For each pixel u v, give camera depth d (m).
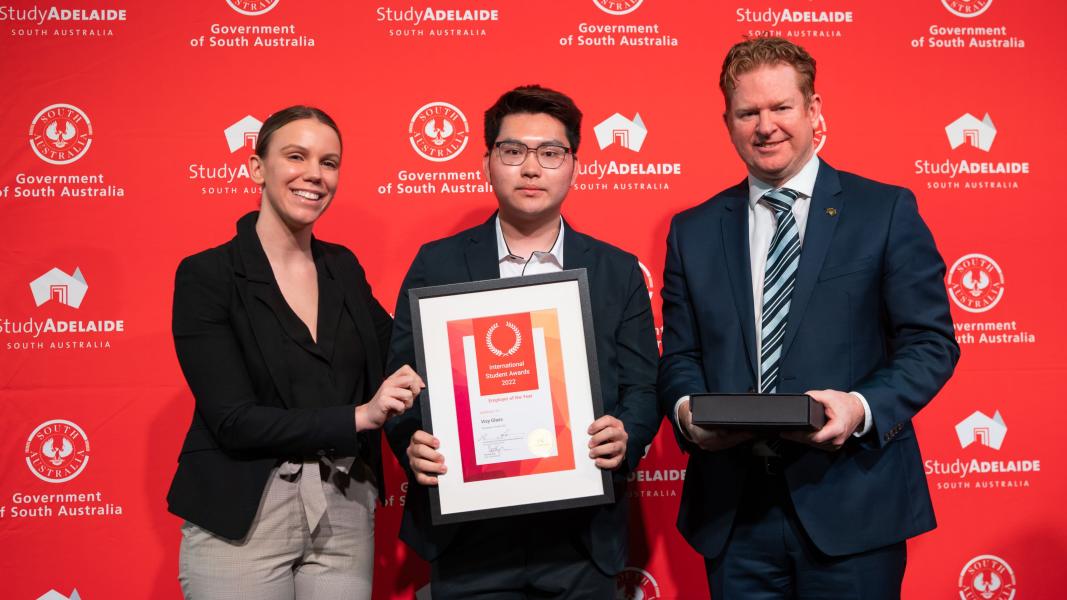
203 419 1.78
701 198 2.48
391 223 2.45
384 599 2.43
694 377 1.82
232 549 1.74
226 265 1.82
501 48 2.47
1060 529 2.42
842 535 1.65
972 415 2.44
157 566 2.36
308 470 1.78
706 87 2.48
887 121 2.48
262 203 1.90
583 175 2.48
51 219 2.38
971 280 2.46
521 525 1.81
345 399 1.85
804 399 1.46
